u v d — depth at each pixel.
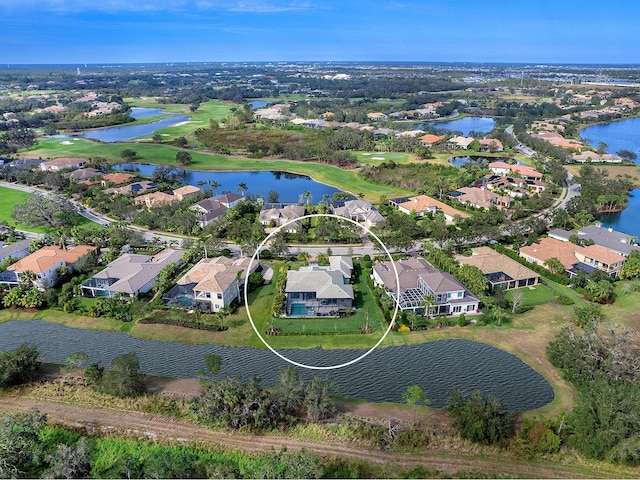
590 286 74.38
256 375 58.06
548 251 88.62
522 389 55.31
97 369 54.81
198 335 66.44
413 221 105.38
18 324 70.12
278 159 188.00
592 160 175.12
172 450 46.12
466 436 46.72
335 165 177.50
